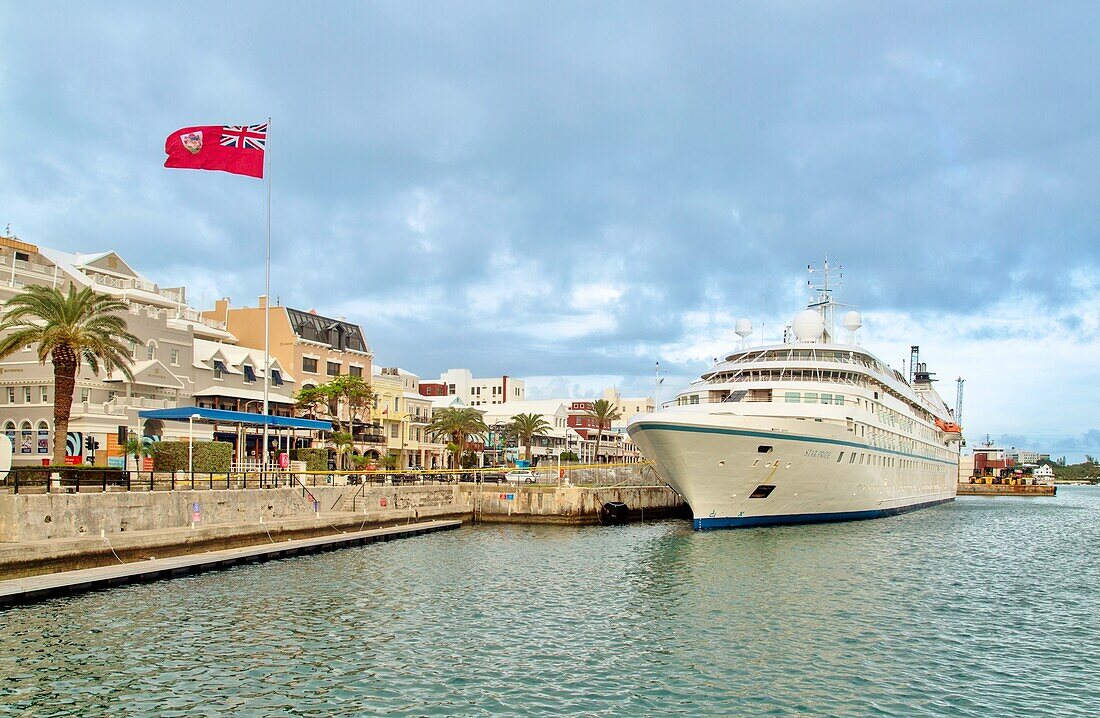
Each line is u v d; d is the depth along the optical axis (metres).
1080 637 28.09
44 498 35.16
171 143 54.00
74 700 20.50
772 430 54.50
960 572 41.69
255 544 45.69
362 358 94.62
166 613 29.61
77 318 45.19
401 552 47.75
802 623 29.53
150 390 65.12
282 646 25.61
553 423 147.00
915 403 89.31
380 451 93.25
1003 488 173.25
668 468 55.56
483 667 23.81
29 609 29.77
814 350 66.94
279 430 76.62
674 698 21.39
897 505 79.44
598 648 26.02
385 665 23.80
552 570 41.03
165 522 41.56
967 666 24.45
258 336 86.31
